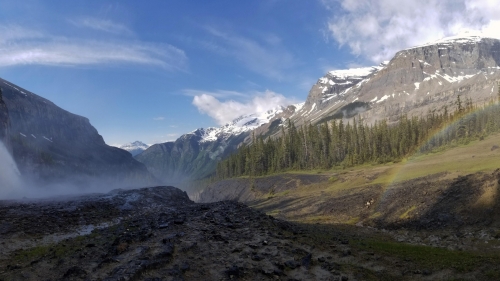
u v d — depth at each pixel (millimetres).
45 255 16453
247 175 147875
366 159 116625
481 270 15469
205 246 17953
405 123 121000
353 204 53312
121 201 35375
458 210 35938
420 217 38312
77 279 12945
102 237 20422
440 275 15273
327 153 132250
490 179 38312
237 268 14609
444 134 105500
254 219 26062
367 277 14945
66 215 26719
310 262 16594
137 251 16031
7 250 17500
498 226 29984
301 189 92938
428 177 51625
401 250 21156
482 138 96125
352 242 23562
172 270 13883
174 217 26141
